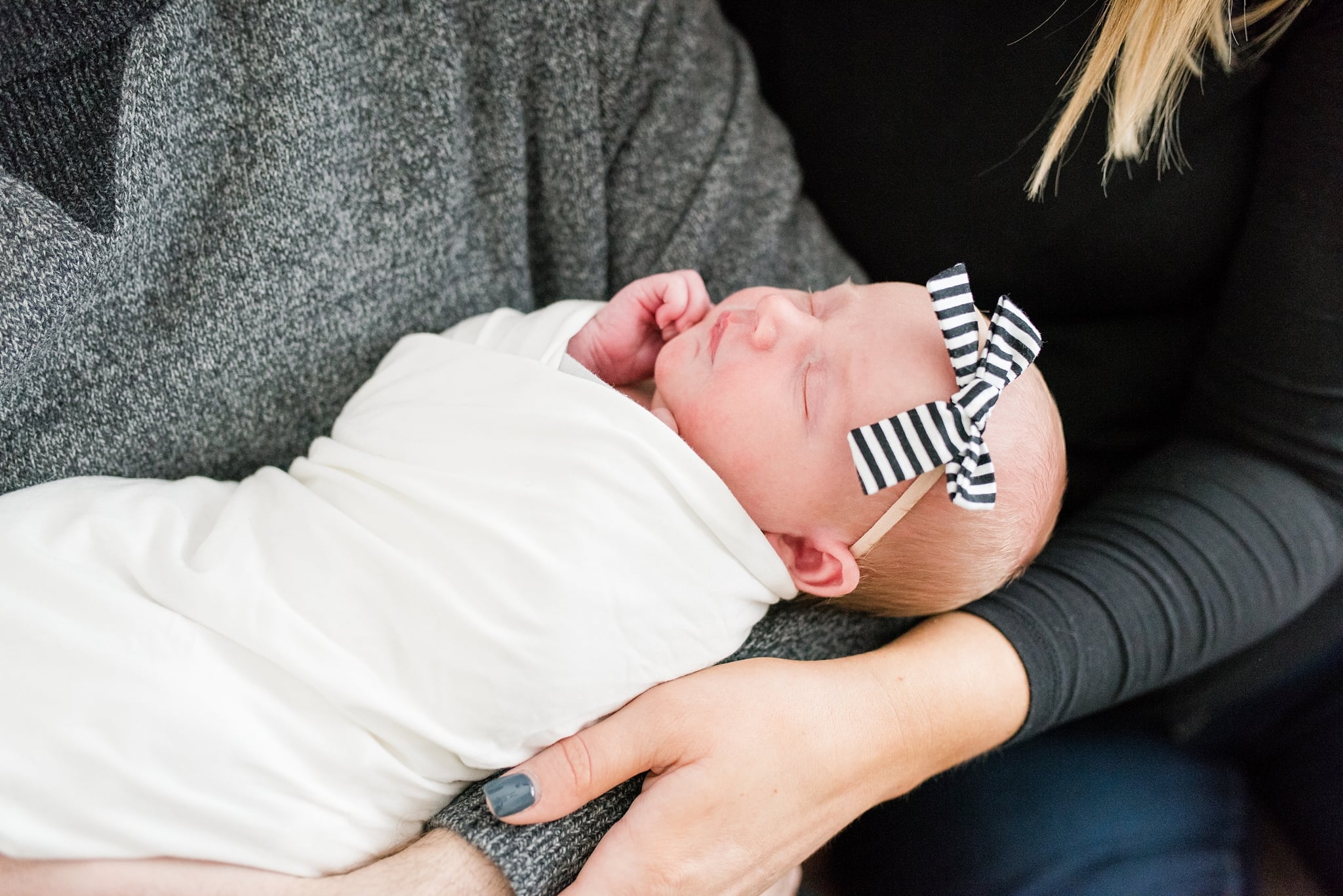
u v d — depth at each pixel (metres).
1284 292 0.72
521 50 0.76
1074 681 0.73
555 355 0.71
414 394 0.69
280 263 0.68
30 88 0.55
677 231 0.87
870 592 0.77
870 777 0.65
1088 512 0.83
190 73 0.61
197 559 0.58
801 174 0.98
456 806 0.60
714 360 0.71
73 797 0.50
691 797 0.58
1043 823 0.85
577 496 0.61
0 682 0.51
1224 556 0.75
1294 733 0.86
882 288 0.72
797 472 0.68
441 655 0.58
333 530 0.60
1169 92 0.73
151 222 0.61
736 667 0.65
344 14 0.67
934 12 0.83
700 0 0.90
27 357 0.56
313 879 0.55
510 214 0.81
